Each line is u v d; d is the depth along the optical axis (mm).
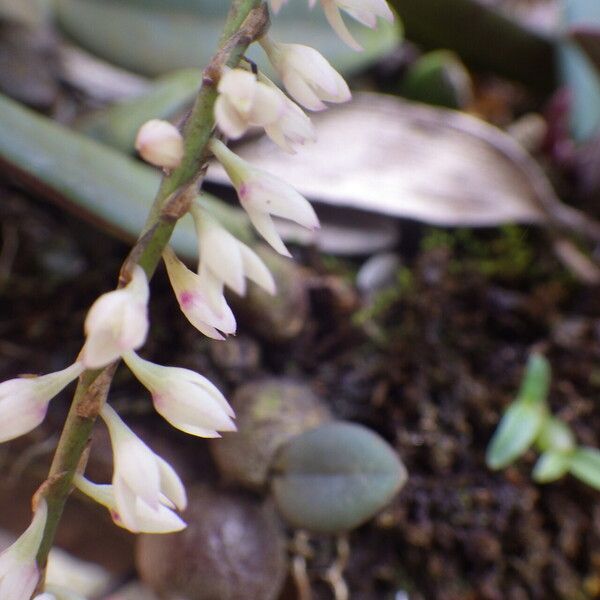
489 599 314
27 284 342
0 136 277
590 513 323
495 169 387
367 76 470
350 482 279
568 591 316
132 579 344
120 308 211
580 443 336
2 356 329
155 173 333
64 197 280
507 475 326
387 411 338
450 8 430
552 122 445
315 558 317
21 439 306
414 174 377
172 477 223
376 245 385
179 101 346
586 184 439
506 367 351
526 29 445
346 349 354
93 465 295
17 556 225
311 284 347
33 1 407
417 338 349
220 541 288
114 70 434
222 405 223
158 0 377
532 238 400
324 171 367
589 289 382
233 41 217
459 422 331
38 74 384
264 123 215
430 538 317
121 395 322
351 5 224
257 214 220
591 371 348
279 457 290
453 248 395
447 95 438
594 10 426
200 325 222
